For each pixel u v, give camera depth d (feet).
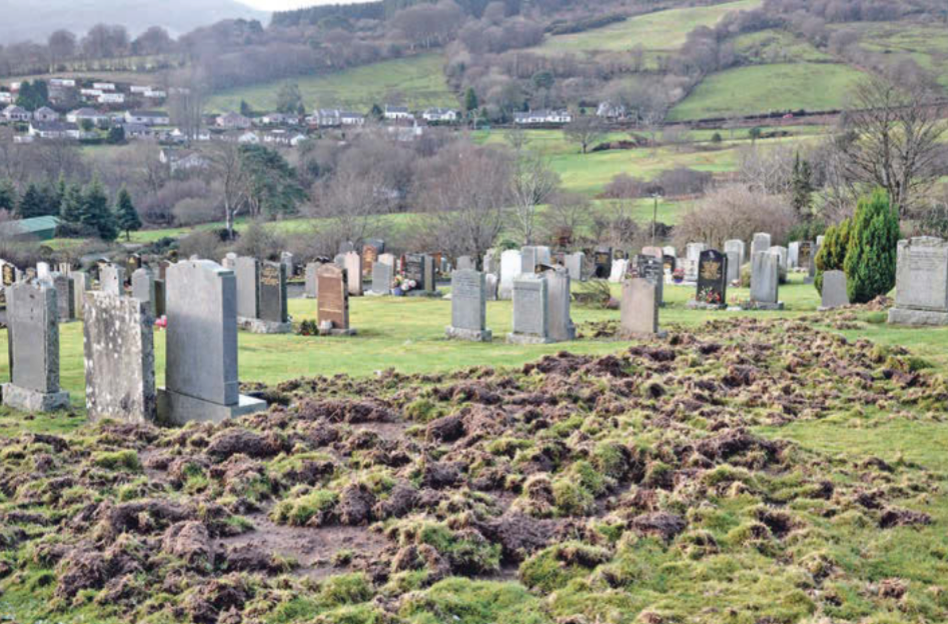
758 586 21.07
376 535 24.06
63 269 122.11
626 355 47.60
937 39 451.53
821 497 26.76
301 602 19.97
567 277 64.18
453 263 161.68
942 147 172.04
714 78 449.89
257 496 26.78
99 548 22.67
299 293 122.11
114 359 39.96
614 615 19.66
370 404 36.91
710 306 84.79
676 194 258.78
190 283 38.52
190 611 19.53
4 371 55.06
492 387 41.11
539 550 23.02
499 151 283.18
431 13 601.21
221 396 37.70
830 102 389.39
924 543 23.30
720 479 27.43
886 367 43.42
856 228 74.64
